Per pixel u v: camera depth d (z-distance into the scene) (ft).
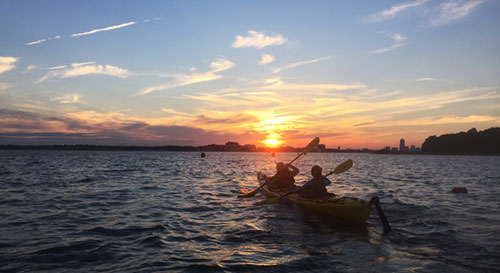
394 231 19.76
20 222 21.59
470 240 17.57
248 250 15.99
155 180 51.83
